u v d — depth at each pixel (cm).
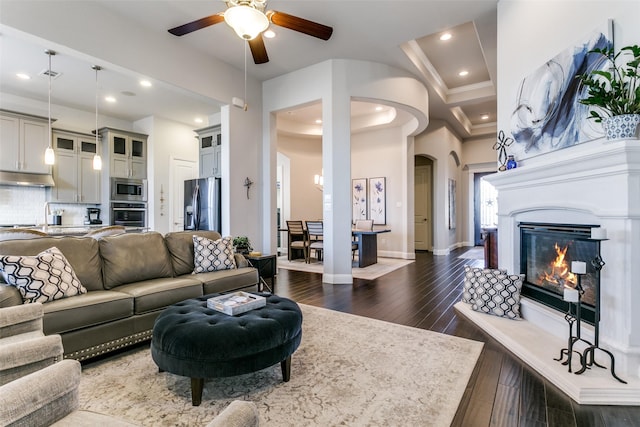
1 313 162
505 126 328
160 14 365
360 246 614
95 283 266
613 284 198
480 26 398
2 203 544
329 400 179
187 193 576
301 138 859
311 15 376
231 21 252
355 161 833
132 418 163
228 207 498
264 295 246
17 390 87
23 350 119
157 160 673
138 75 387
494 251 511
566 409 171
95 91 534
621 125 189
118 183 631
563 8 249
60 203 605
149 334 256
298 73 520
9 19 288
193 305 220
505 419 163
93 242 284
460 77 612
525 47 297
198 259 336
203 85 456
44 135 560
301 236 739
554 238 261
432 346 251
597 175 205
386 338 267
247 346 176
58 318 207
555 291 262
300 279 511
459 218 995
